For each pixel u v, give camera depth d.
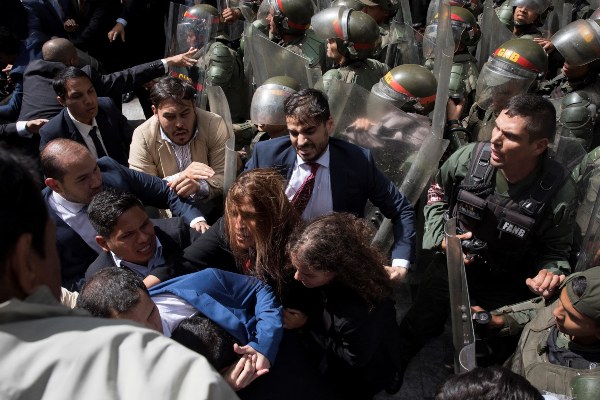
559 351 2.20
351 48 3.85
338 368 2.36
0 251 0.86
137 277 2.07
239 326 2.20
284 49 3.87
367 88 3.88
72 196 2.87
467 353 2.21
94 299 1.96
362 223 2.27
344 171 2.71
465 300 2.28
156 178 3.29
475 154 2.76
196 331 2.12
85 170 2.85
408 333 3.23
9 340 0.82
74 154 2.84
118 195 2.59
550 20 5.25
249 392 2.20
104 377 0.81
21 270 0.88
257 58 4.07
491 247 2.77
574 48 3.50
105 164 3.15
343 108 3.17
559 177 2.61
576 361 2.15
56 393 0.79
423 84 3.23
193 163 3.27
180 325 2.15
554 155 3.21
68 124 3.65
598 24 3.56
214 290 2.29
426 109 3.30
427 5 5.84
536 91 3.91
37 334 0.84
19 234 0.87
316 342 2.40
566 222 2.65
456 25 4.05
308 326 2.40
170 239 2.83
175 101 3.38
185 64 4.47
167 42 4.88
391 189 2.83
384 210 2.87
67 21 5.46
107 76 4.27
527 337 2.36
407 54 4.50
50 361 0.81
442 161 3.62
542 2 4.66
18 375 0.80
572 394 2.01
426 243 2.94
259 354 2.16
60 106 4.00
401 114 3.06
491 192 2.68
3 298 0.88
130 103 6.85
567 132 3.33
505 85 3.35
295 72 3.89
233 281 2.36
